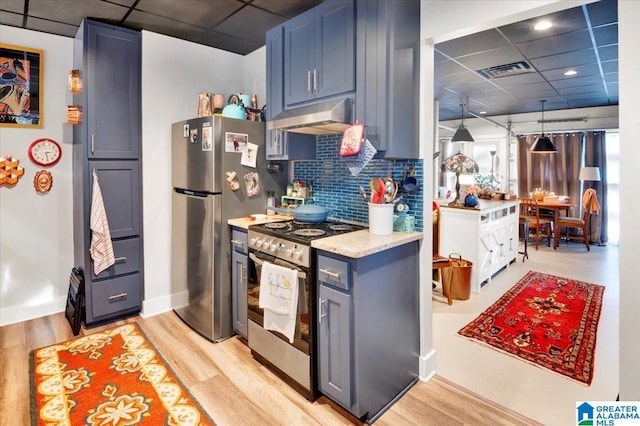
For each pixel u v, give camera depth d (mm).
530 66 4090
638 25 1367
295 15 2771
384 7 1949
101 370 2318
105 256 2910
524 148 7457
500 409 1995
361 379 1830
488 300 3719
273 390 2150
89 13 2721
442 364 2480
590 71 4305
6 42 2906
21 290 3068
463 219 4051
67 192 3240
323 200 2898
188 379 2242
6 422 1833
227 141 2678
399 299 2092
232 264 2723
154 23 2922
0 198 2945
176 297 3188
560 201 6453
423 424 1874
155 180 3170
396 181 2330
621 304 1446
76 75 2887
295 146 2738
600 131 6660
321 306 1967
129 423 1837
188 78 3289
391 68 1952
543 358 2553
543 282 4320
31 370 2307
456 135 6301
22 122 2992
